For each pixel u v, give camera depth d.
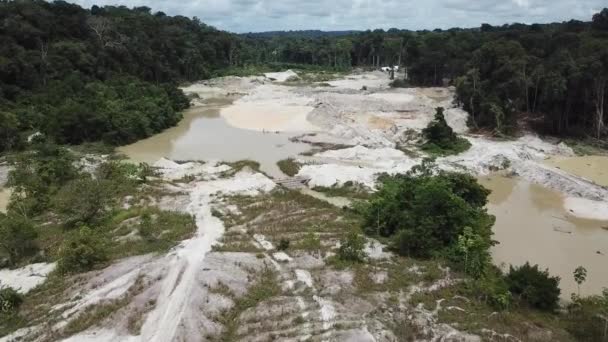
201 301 28.97
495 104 80.56
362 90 130.00
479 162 62.56
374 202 42.66
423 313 28.67
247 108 107.06
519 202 51.66
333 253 36.44
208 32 186.62
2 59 88.56
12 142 67.25
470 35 151.38
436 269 33.84
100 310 28.62
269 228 41.72
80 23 119.75
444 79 146.75
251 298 30.02
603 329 27.41
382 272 33.31
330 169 58.41
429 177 46.19
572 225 45.47
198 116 101.06
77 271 33.69
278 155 70.25
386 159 66.00
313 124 89.75
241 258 34.62
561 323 28.67
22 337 26.88
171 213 44.78
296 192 52.22
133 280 31.23
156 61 134.00
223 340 26.22
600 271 36.84
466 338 26.22
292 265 34.44
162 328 26.83
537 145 72.69
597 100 74.25
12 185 52.94
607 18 107.19
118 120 78.69
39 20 107.75
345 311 28.53
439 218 37.56
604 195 51.81
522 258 38.88
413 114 94.62
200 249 36.19
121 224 42.34
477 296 30.88
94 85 96.94
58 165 55.72
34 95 88.50
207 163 64.69
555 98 74.50
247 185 53.91
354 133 79.06
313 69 193.62
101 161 64.56
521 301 30.80
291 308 28.73
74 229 41.75
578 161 66.44
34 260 36.56
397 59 189.50
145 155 71.69
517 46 93.25
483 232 37.06
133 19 153.62
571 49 89.81
